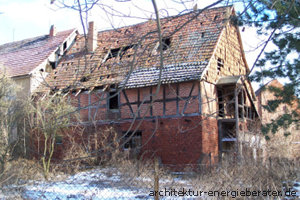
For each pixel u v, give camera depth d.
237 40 23.58
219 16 22.16
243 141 18.23
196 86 19.08
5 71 18.91
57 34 29.03
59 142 21.75
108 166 16.47
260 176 9.95
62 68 25.17
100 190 10.74
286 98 16.84
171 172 18.19
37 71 24.73
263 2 6.73
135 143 20.72
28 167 14.42
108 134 21.08
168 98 19.84
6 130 16.72
